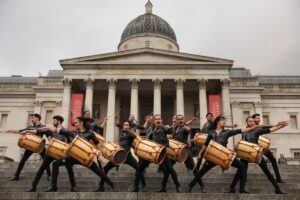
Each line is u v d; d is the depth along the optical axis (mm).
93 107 55219
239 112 56500
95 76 49500
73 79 49625
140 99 57375
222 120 12297
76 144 11391
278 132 57406
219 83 50906
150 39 63438
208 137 11984
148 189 13305
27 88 60844
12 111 60031
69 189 13195
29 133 13156
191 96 56219
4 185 13320
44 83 58750
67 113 47969
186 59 50812
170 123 55750
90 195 10922
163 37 64125
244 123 55781
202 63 49594
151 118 14078
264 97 59469
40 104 57688
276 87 59812
